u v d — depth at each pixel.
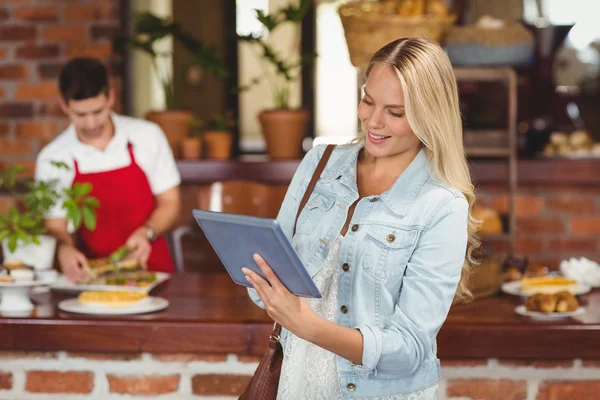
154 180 3.65
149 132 3.64
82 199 3.53
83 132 3.48
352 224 1.97
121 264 3.15
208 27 5.45
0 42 4.80
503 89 5.05
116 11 4.84
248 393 2.02
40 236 3.11
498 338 2.53
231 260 1.86
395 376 1.93
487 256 3.06
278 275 1.77
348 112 5.44
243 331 2.58
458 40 4.36
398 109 1.87
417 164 1.98
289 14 4.64
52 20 4.79
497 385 2.59
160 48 5.34
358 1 4.14
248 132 5.52
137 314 2.70
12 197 4.79
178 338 2.59
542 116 5.17
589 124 5.22
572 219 4.92
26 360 2.67
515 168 4.60
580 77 5.23
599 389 2.60
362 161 2.07
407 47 1.88
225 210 4.23
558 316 2.64
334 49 5.42
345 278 1.96
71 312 2.71
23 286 2.73
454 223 1.90
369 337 1.82
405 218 1.93
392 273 1.92
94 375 2.67
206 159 4.79
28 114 4.82
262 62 5.45
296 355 1.99
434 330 1.88
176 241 4.01
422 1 4.15
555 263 4.49
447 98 1.89
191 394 2.65
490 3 5.23
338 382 1.97
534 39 4.93
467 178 1.97
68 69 3.28
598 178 4.74
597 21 5.21
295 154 4.82
